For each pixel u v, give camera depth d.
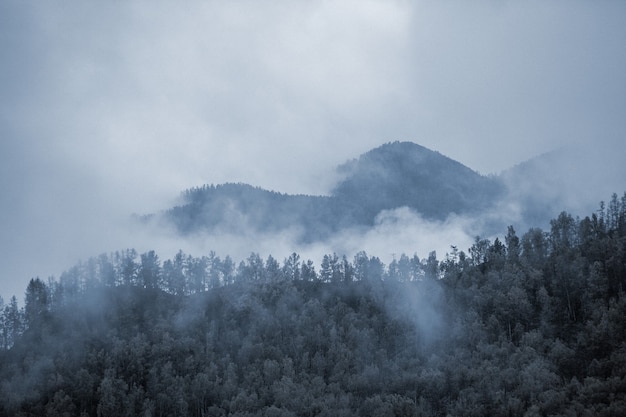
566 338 167.25
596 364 141.25
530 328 178.38
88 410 165.25
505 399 139.50
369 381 164.38
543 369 142.00
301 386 161.38
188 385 170.25
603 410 119.12
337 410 148.38
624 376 130.75
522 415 131.25
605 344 148.38
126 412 157.50
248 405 155.50
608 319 155.38
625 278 176.75
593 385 128.75
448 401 150.50
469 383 151.88
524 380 138.88
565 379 139.38
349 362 176.25
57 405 158.12
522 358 152.00
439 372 155.75
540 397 132.25
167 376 171.00
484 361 155.12
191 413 165.62
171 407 163.50
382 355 177.38
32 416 158.62
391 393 159.75
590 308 169.62
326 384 171.25
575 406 124.50
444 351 175.00
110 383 163.25
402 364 171.50
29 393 166.88
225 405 160.50
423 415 145.50
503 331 175.88
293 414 145.62
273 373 169.75
